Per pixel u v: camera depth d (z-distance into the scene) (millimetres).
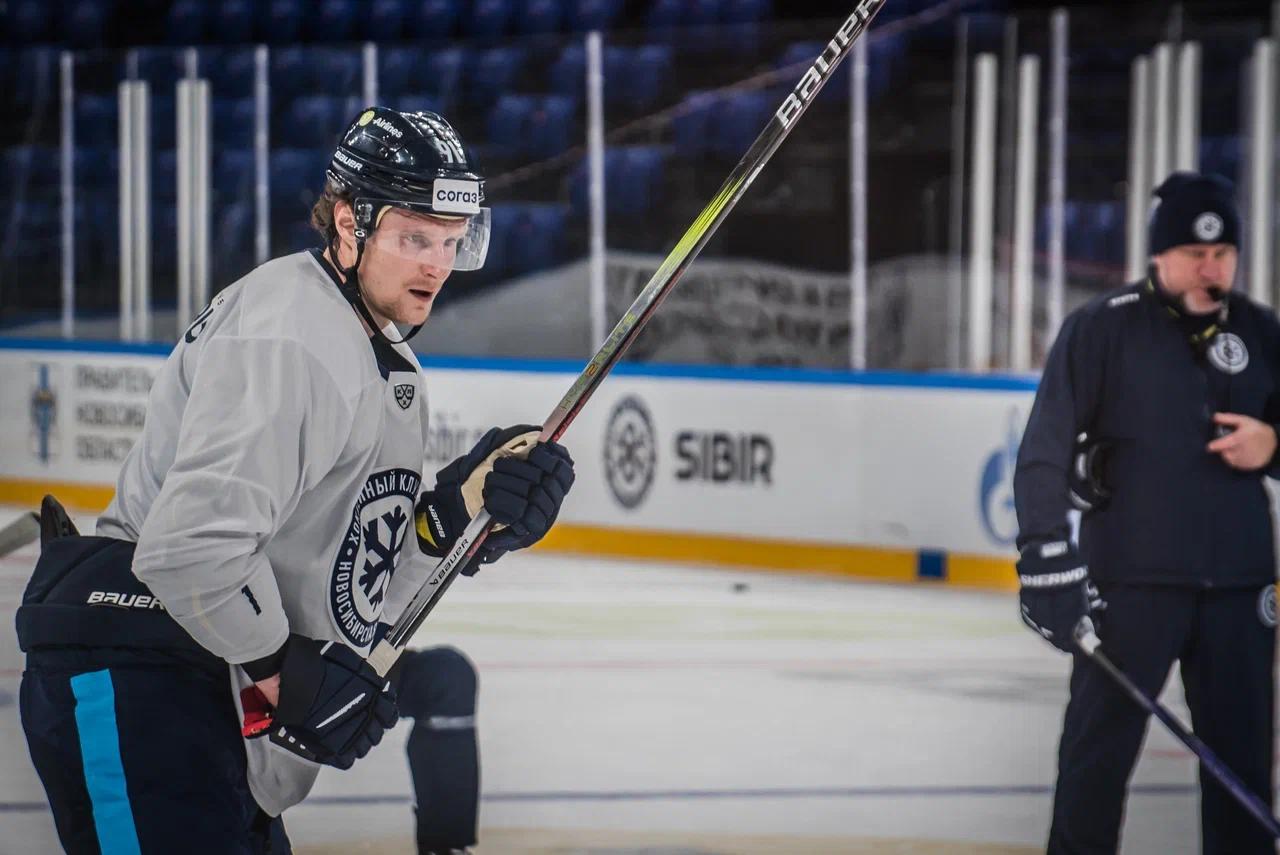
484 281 31172
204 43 40562
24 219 33438
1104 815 8930
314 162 31516
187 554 5160
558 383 26062
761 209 29844
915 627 19781
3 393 32094
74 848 5574
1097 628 8875
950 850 11141
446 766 9125
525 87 31734
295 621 5727
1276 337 8930
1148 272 8906
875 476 23484
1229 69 27484
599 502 26000
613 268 30531
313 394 5371
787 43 30312
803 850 11078
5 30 41531
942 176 28594
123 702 5457
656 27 37031
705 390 24859
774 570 24297
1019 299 27594
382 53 32000
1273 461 8664
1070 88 28359
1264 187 25047
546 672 17172
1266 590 8812
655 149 30891
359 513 5766
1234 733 8773
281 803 5879
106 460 30578
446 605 21359
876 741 14344
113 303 32906
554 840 11289
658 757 13750
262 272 5613
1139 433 8750
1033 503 8633
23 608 5680
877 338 29031
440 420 27391
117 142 32625
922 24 29625
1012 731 14719
